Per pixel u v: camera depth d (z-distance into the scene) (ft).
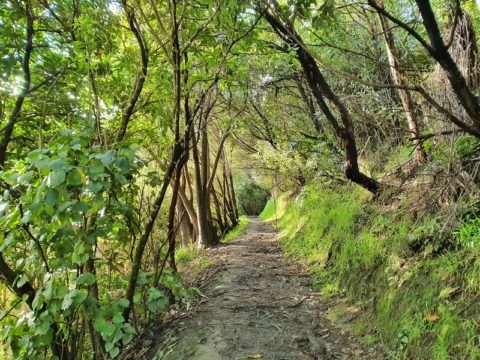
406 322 10.73
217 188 61.98
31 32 13.21
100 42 13.35
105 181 9.27
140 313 13.64
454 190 12.35
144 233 12.13
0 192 10.98
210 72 14.62
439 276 10.86
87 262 11.14
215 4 11.60
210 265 23.58
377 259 14.89
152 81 13.65
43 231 9.29
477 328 8.67
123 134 12.90
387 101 18.10
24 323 9.78
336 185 27.30
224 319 13.79
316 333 12.92
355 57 20.21
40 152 8.54
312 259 21.85
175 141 12.31
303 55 14.62
